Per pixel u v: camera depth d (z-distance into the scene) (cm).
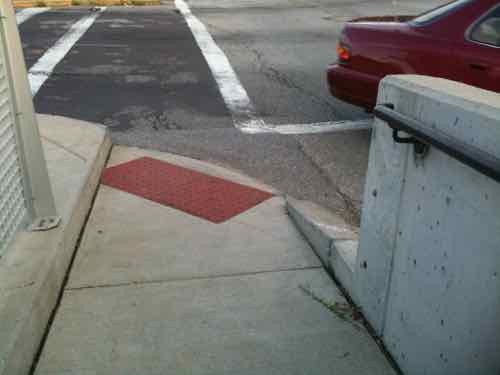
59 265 314
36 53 1004
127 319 291
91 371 252
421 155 218
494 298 173
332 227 364
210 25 1380
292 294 317
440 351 208
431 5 1827
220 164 537
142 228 396
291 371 253
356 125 662
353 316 295
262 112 711
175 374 251
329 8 1762
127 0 1836
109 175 490
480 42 493
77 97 755
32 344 256
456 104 195
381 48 550
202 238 385
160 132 628
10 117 301
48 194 334
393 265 249
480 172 170
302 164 543
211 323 289
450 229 198
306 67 953
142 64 949
